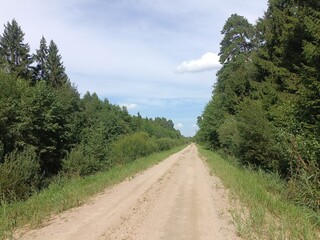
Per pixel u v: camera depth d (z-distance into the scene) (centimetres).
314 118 1344
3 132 1773
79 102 4028
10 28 5303
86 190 1473
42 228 861
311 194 987
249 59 3797
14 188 1306
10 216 965
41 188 1622
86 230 830
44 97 2094
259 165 1989
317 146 1100
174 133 13600
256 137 1831
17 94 1989
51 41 6038
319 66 1377
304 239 679
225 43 4525
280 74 2038
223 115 4516
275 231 753
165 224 877
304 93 1344
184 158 4138
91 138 2647
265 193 1201
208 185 1644
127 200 1256
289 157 1288
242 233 760
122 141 4206
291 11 2017
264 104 2052
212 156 3978
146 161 3453
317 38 1359
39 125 2028
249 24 4388
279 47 2191
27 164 1512
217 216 964
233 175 1838
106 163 2661
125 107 7212
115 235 779
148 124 8994
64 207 1122
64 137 2323
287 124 1445
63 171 2180
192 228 835
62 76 6044
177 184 1700
